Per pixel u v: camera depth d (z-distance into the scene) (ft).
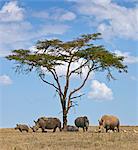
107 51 269.85
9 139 149.89
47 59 258.78
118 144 121.29
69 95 262.47
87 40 266.77
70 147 115.14
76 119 254.68
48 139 146.41
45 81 265.95
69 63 264.31
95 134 175.63
